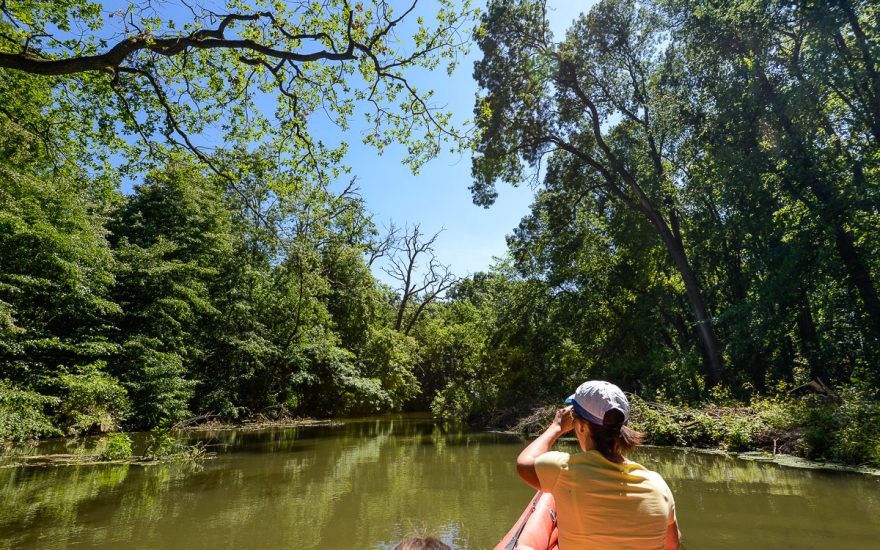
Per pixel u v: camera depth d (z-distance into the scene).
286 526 5.81
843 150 14.52
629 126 21.91
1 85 10.59
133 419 16.17
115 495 7.35
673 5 18.09
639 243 21.56
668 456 10.70
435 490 7.79
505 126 21.02
